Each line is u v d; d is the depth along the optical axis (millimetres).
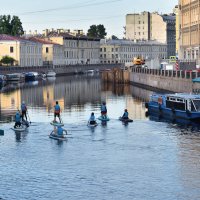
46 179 48875
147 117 84688
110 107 99938
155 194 44906
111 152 58594
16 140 65062
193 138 65625
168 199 43812
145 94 127875
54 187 46781
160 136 67188
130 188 46344
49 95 127875
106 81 182875
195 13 161500
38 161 54906
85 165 53250
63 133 68812
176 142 63344
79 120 81062
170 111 83812
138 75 161875
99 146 61625
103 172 50844
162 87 131625
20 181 48344
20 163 54188
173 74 120938
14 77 185500
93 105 103750
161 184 47250
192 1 163000
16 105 104375
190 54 166875
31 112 91812
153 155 56969
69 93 134125
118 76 177000
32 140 65000
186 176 49250
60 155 57344
